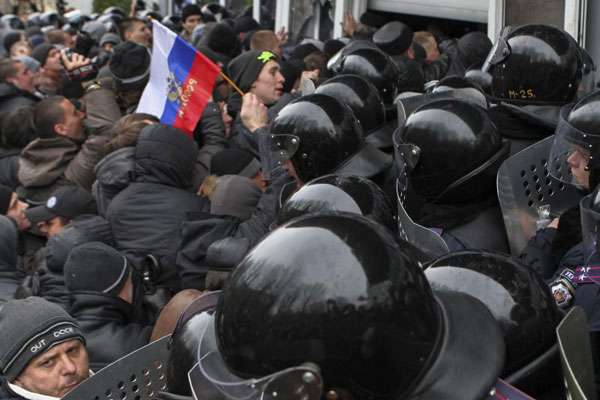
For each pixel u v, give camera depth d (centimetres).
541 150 271
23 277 433
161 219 402
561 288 218
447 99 264
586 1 500
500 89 307
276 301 137
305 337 135
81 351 292
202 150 483
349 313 135
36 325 284
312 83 454
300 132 293
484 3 830
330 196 229
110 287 339
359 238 142
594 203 203
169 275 395
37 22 1446
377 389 139
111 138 465
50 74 786
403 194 267
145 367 223
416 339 140
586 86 359
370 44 454
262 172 387
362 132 305
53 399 273
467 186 255
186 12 1059
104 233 406
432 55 730
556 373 175
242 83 523
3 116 558
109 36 988
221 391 146
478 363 142
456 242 260
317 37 955
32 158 510
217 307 148
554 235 248
